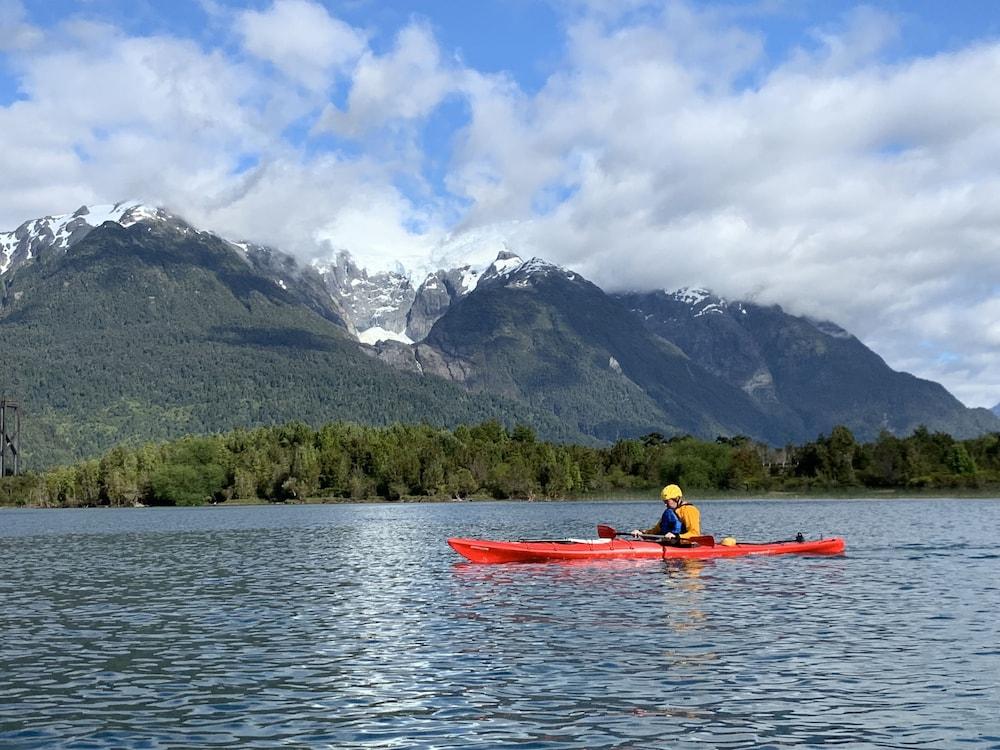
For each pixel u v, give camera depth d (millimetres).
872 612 34312
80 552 71000
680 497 55156
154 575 51406
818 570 47844
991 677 24250
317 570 52781
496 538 82500
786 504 170625
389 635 30609
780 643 28609
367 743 19312
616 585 42281
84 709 21984
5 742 19641
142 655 27938
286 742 19438
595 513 146625
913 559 53594
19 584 47281
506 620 33125
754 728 20062
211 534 95750
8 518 166500
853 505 159250
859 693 22703
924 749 18734
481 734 19781
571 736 19625
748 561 51875
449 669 25438
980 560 53062
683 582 43188
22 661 27234
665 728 20078
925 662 25953
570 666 25609
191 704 22312
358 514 154500
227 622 33844
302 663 26516
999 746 18891
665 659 26406
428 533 90875
